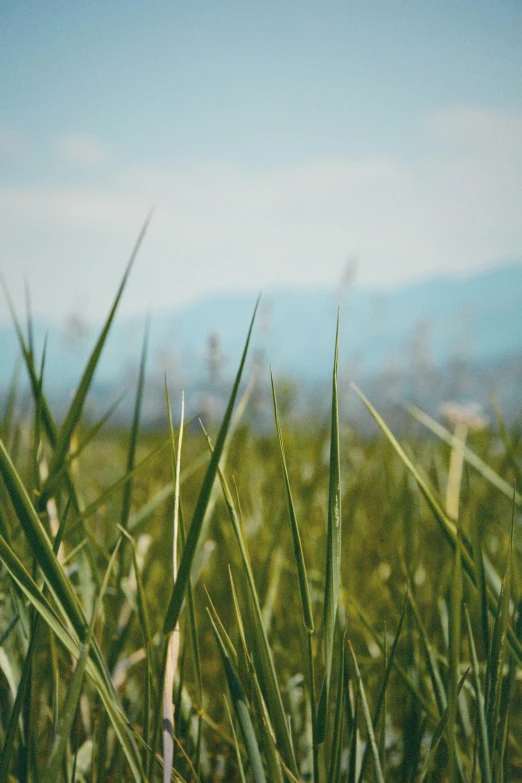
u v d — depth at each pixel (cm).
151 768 90
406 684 117
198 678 108
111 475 313
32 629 94
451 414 301
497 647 93
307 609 89
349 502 243
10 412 131
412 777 114
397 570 189
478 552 109
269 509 224
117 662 136
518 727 137
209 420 241
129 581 153
